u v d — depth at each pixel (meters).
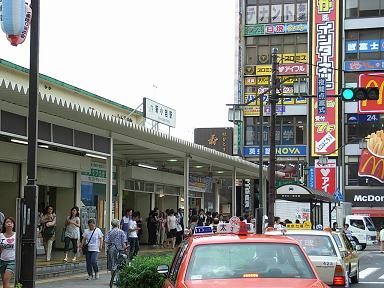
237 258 6.84
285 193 27.75
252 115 53.59
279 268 6.70
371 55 52.00
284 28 54.00
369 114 51.44
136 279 11.97
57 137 18.11
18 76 21.36
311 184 51.88
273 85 21.55
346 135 52.19
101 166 26.20
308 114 52.66
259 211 21.09
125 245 16.45
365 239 39.97
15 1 9.11
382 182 51.22
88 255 17.09
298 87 21.95
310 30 53.19
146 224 32.22
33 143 10.20
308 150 52.44
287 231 13.55
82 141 19.50
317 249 12.77
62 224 23.64
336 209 40.69
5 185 20.27
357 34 52.59
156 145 24.58
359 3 52.56
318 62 52.66
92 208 25.22
